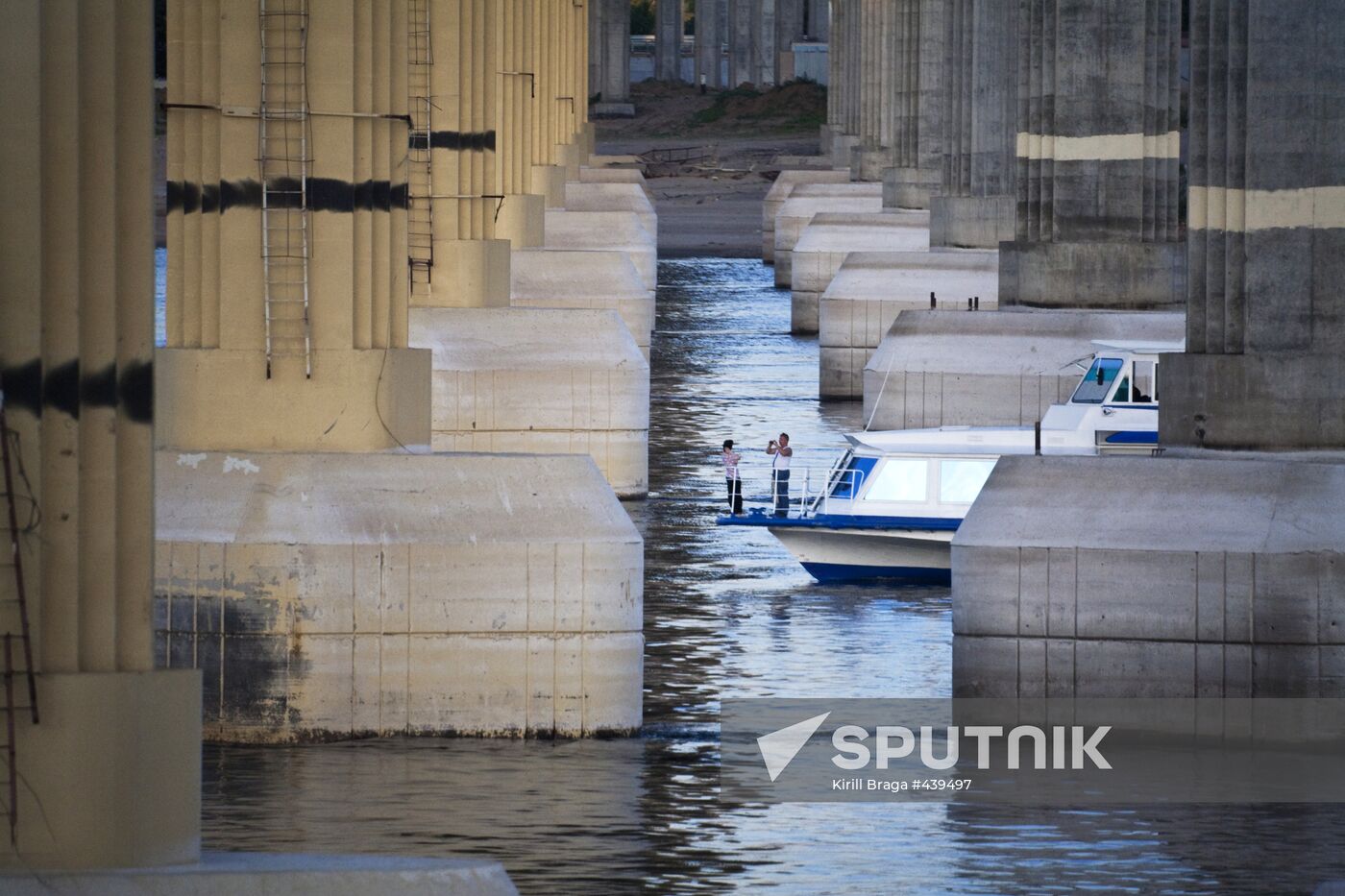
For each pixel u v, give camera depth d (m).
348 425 92.94
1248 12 97.88
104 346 53.81
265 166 93.12
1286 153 97.62
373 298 94.50
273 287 93.12
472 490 91.38
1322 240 97.56
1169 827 80.19
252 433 93.00
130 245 54.34
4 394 52.91
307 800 81.50
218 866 53.50
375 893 52.72
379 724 90.31
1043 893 71.88
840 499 135.50
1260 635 90.31
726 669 107.88
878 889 71.81
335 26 93.00
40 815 53.47
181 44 93.69
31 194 52.66
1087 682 91.88
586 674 90.94
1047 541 91.81
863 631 118.06
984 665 92.69
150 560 54.84
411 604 90.00
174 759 54.50
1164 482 93.00
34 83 52.50
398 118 94.88
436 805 81.12
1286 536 90.31
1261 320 97.94
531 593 90.38
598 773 86.50
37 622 53.41
